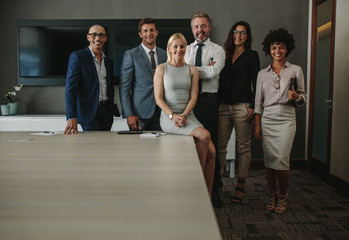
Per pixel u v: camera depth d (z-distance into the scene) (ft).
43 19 14.52
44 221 2.08
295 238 7.27
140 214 2.20
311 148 13.85
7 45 14.76
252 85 9.55
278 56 8.43
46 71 14.56
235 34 9.19
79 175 3.26
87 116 8.54
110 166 3.68
